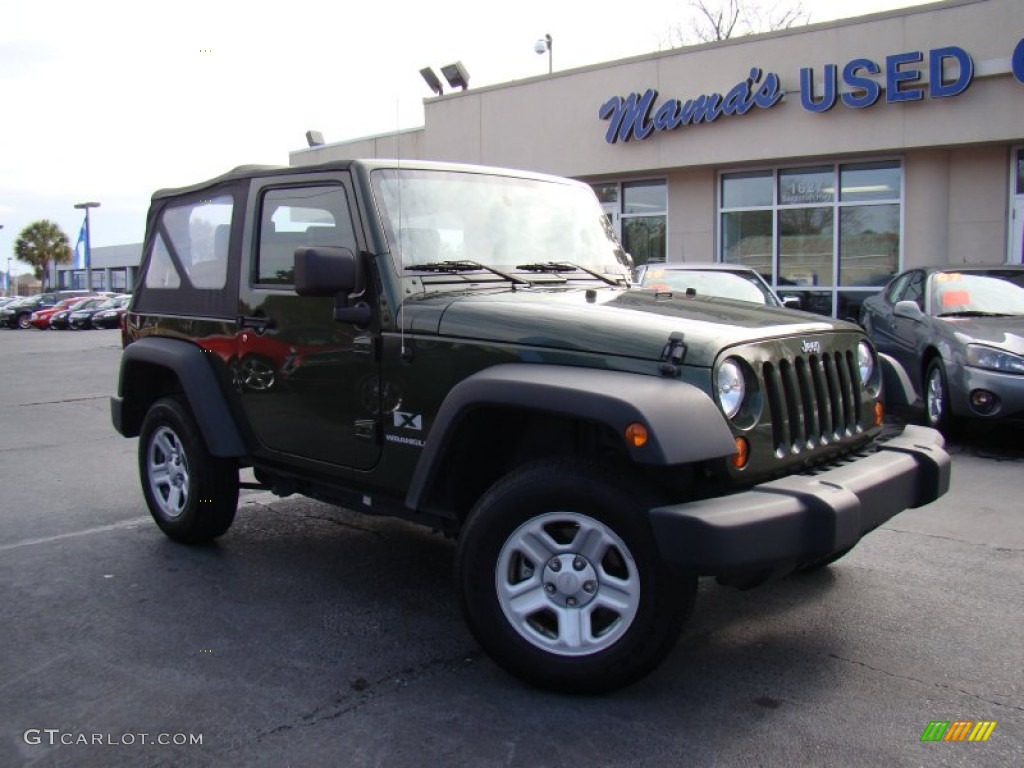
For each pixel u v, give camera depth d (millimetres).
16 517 5887
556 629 3285
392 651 3695
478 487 3715
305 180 4184
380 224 3832
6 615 4109
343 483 4137
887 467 3484
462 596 3373
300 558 4949
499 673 3479
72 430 9711
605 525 3115
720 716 3113
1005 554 4871
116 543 5266
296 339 4211
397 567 4789
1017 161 12719
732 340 3178
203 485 4891
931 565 4699
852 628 3889
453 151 18703
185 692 3330
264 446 4512
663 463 2844
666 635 3045
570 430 3482
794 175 14625
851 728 3021
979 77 12180
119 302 43719
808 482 3166
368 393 3871
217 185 4777
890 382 4316
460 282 3941
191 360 4777
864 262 14039
